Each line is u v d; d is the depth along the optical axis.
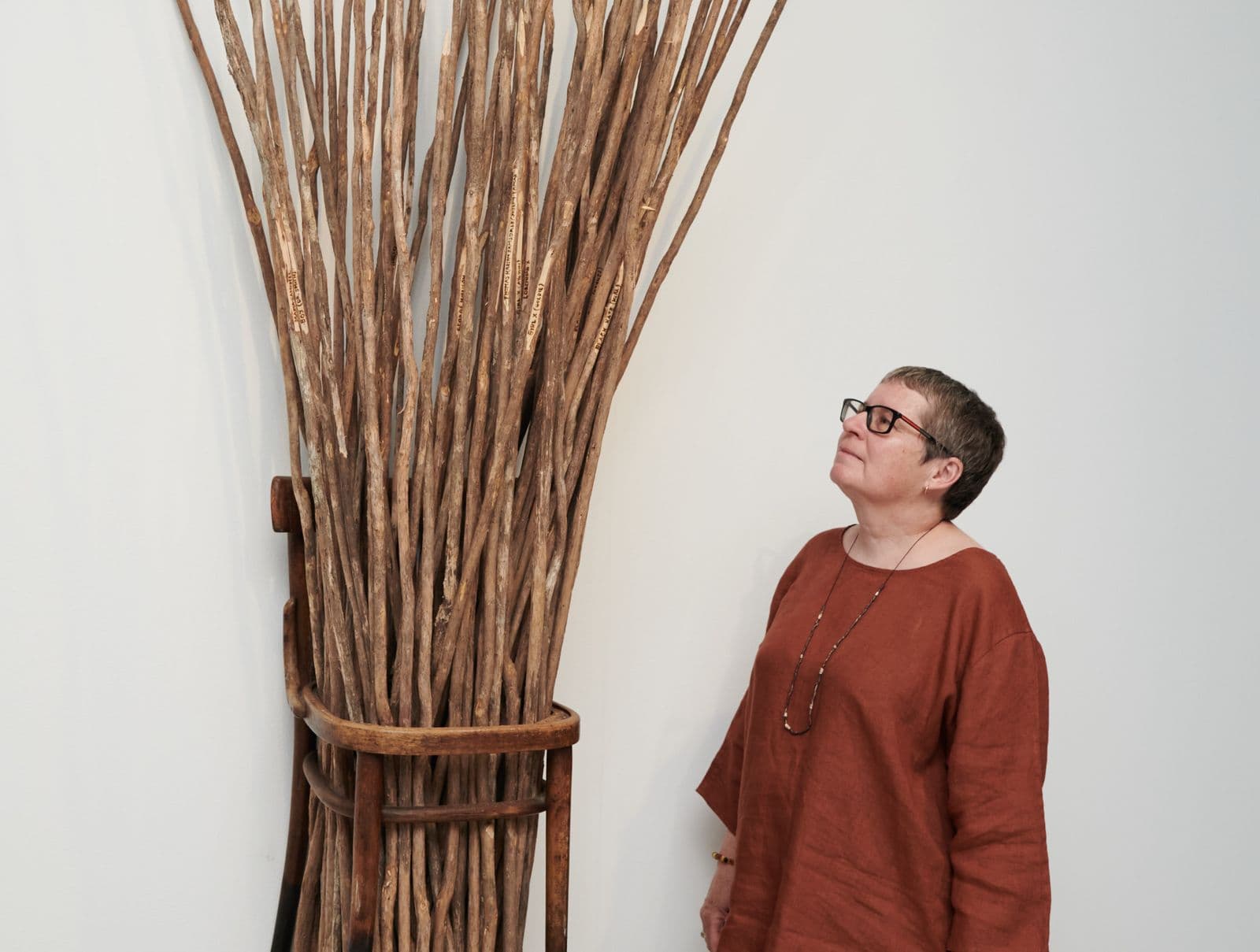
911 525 1.42
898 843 1.34
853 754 1.35
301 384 1.35
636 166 1.33
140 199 1.47
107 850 1.50
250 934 1.57
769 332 1.78
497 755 1.43
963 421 1.37
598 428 1.42
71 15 1.43
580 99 1.30
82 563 1.47
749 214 1.75
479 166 1.29
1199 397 2.00
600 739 1.72
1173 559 1.99
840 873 1.33
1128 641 1.97
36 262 1.44
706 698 1.78
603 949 1.74
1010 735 1.31
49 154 1.43
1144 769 1.98
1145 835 1.99
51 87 1.43
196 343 1.51
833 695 1.37
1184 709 2.00
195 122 1.49
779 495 1.80
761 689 1.47
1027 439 1.91
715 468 1.76
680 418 1.74
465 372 1.34
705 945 1.80
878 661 1.35
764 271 1.77
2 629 1.45
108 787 1.50
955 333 1.87
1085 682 1.95
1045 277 1.91
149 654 1.51
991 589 1.34
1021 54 1.88
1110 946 1.97
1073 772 1.94
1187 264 1.98
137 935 1.52
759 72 1.75
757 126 1.75
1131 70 1.94
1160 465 1.98
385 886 1.36
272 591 1.56
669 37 1.31
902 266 1.84
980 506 1.88
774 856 1.42
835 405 1.82
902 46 1.82
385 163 1.38
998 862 1.27
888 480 1.38
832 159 1.80
